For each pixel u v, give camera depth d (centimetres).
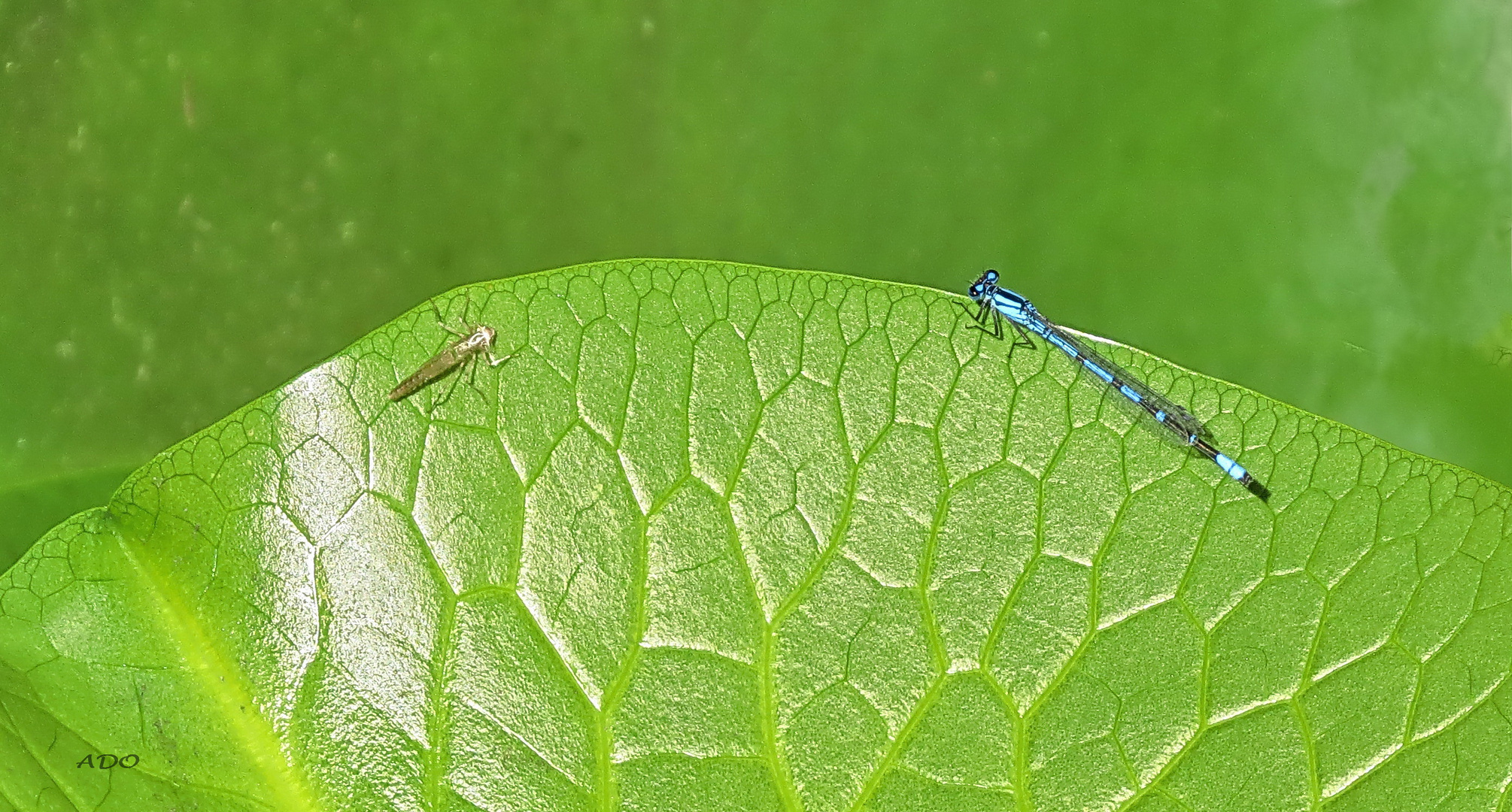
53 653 53
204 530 53
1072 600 54
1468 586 54
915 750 53
